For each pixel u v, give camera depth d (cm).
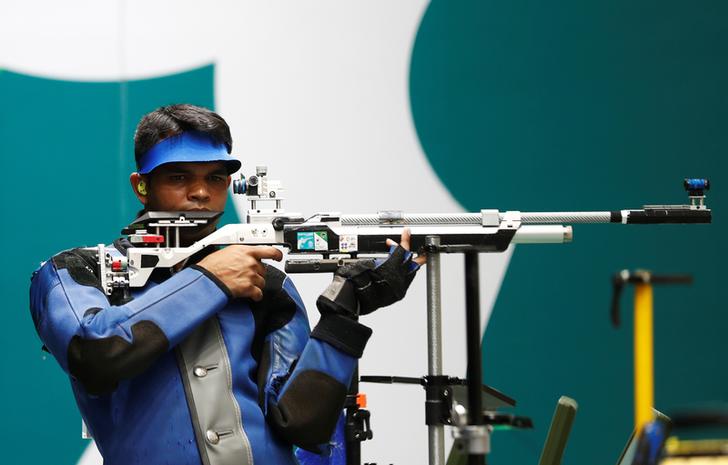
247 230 447
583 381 799
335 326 424
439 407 419
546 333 796
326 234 439
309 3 784
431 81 797
